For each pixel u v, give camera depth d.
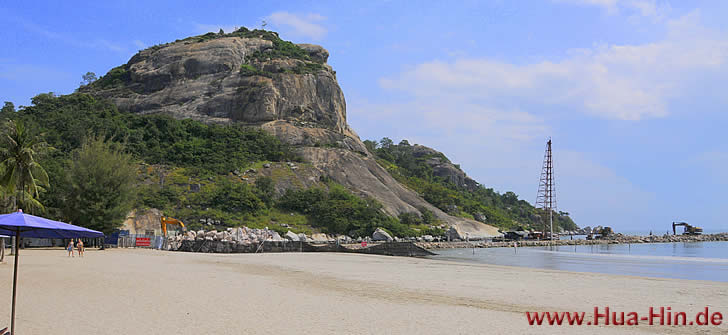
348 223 127.62
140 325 15.95
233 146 158.38
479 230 160.38
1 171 49.56
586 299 22.73
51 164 90.12
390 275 34.47
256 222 118.75
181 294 23.14
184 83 197.62
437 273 36.78
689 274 44.25
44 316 17.27
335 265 44.34
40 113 158.62
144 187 123.88
